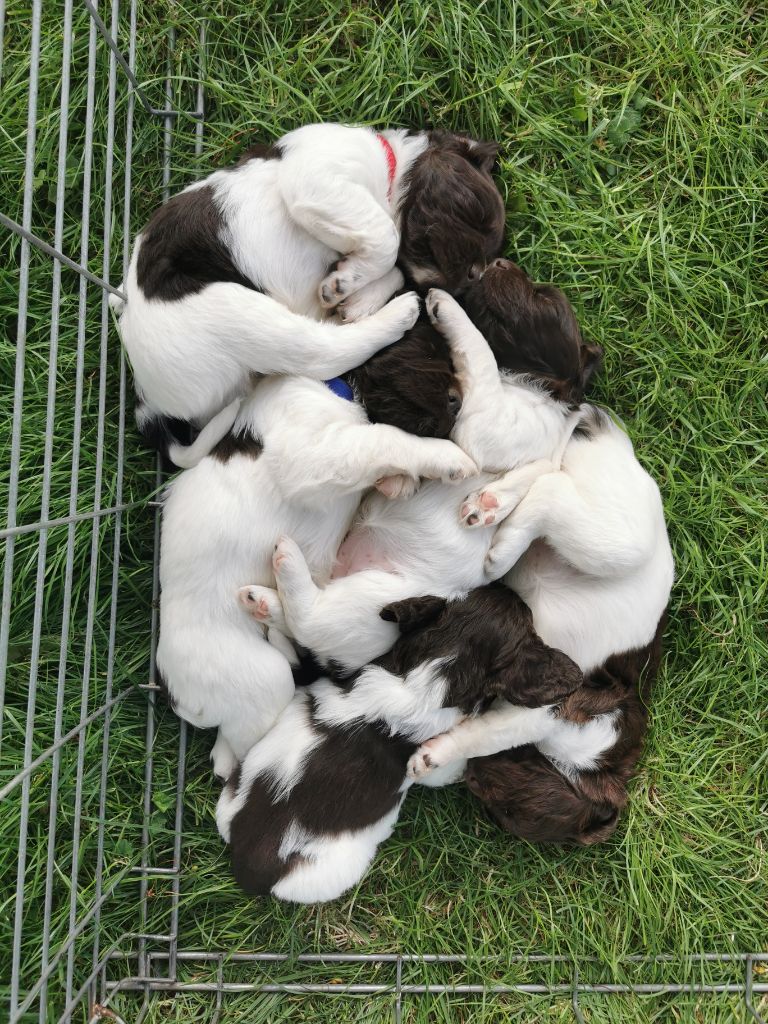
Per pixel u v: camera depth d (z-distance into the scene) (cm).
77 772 75
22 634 78
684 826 85
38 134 78
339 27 80
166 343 69
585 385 79
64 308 79
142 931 80
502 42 82
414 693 72
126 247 77
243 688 73
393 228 71
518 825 78
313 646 73
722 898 85
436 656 72
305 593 72
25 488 78
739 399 85
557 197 82
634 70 84
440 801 84
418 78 82
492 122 81
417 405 71
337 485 71
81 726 71
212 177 71
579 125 84
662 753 85
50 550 78
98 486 74
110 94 72
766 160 85
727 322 85
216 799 82
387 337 72
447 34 80
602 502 74
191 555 72
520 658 73
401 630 73
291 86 81
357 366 73
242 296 69
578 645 77
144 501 78
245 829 73
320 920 83
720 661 86
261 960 82
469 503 73
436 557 74
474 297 74
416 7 80
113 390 80
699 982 84
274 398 71
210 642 73
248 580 73
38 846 74
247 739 76
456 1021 83
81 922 73
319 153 69
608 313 83
